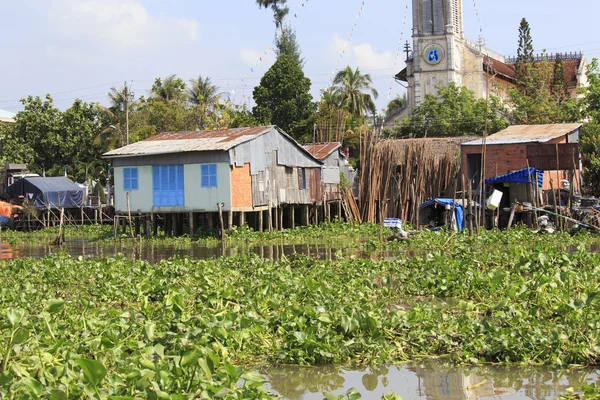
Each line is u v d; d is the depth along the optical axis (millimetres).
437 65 69500
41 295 15180
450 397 8812
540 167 33750
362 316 10766
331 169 44500
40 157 60875
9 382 7699
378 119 67188
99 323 11250
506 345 10117
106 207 48281
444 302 14680
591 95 55438
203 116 58844
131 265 20047
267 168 37312
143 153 35125
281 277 15602
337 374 9805
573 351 9922
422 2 69750
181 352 9172
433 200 35031
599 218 31625
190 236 34719
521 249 19391
